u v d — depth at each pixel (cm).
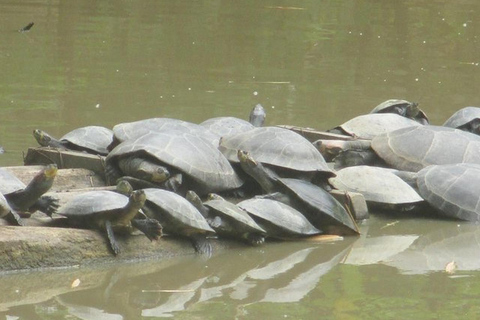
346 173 2161
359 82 3606
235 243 1864
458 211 2108
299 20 4994
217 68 3716
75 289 1573
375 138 2391
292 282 1670
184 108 3014
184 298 1561
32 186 1708
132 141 1948
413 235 2012
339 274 1725
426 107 3250
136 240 1736
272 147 2028
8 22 4438
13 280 1573
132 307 1502
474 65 4044
